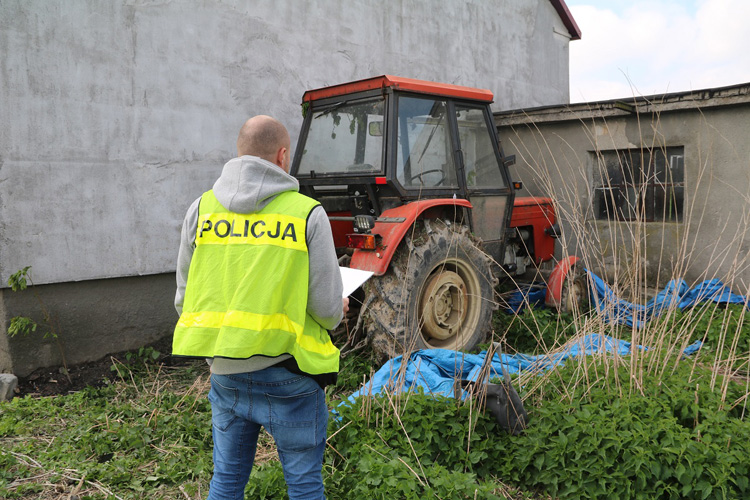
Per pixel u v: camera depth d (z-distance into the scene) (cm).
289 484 195
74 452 314
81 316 455
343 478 265
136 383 425
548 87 952
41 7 421
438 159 455
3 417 357
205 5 513
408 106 435
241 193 187
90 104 449
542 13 927
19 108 414
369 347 444
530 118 708
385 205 438
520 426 300
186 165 510
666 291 422
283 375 185
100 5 450
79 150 445
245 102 548
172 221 503
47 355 436
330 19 619
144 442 323
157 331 501
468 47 794
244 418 192
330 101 462
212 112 525
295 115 591
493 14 832
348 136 451
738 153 580
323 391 199
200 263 190
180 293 207
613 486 258
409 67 712
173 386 421
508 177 516
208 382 421
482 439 299
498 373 369
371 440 288
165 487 285
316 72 609
